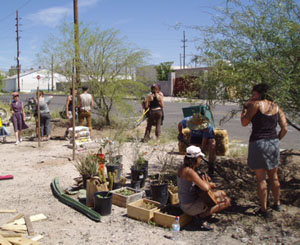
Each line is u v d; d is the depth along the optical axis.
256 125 4.55
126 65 12.82
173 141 10.20
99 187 5.31
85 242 4.17
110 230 4.51
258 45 5.09
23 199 5.67
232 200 5.33
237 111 5.62
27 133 12.19
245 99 5.34
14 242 4.07
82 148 9.25
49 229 4.54
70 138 10.05
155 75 14.29
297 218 4.55
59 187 6.00
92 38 12.65
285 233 4.25
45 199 5.67
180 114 19.62
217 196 4.66
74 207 5.28
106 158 7.62
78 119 11.30
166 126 14.09
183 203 4.56
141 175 5.96
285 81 4.66
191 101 5.79
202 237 4.31
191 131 6.70
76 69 12.95
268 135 4.52
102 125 12.96
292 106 5.11
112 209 5.26
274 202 4.84
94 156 6.25
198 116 6.35
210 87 5.44
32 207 5.32
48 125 10.84
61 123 13.75
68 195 5.82
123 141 9.53
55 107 24.56
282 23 4.96
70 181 6.61
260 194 4.62
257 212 4.79
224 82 5.24
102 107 13.58
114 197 5.43
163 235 4.36
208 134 6.43
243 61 5.15
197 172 4.71
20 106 10.50
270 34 4.98
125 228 4.56
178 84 6.11
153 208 4.90
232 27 5.30
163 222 4.62
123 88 12.80
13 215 5.00
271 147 4.51
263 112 4.49
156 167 7.36
